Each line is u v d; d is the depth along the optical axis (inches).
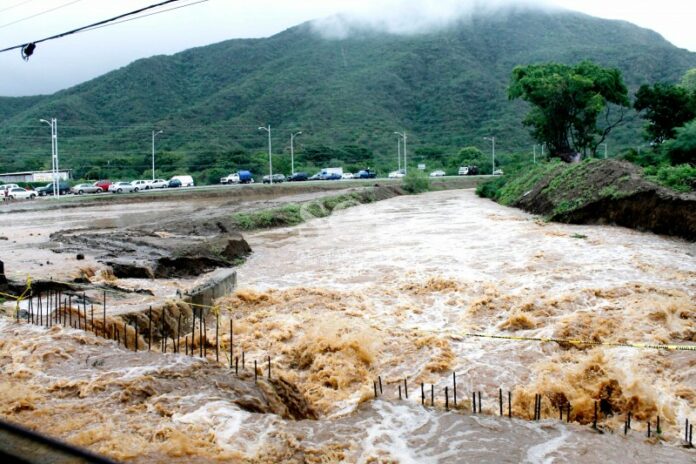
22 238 1192.8
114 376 401.1
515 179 2233.0
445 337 557.3
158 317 583.5
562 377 455.8
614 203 1274.6
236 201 2271.2
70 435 319.0
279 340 568.7
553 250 979.3
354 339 525.7
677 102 2028.8
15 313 548.7
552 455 333.4
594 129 2361.0
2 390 371.6
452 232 1285.7
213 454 306.5
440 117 6122.1
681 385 438.3
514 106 5940.0
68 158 4421.8
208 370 419.2
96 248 1020.5
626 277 758.5
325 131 5575.8
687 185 1179.9
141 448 306.2
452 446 346.6
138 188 2908.5
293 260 1019.9
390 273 857.5
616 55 6589.6
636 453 339.0
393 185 2844.5
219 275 765.9
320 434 360.5
